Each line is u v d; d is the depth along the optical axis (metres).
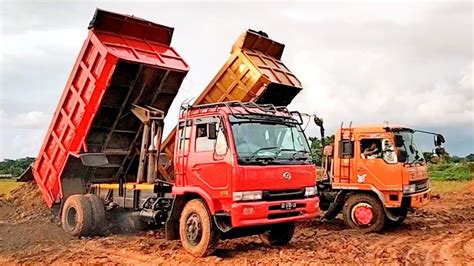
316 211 10.13
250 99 13.39
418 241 12.04
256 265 9.05
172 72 12.30
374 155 13.52
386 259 9.74
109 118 12.31
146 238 11.80
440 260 9.85
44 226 13.30
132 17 11.96
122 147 13.05
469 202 21.50
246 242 11.45
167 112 13.23
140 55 11.82
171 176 12.30
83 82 11.95
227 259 9.55
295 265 9.03
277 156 9.71
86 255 10.15
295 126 10.42
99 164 12.33
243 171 9.10
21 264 9.45
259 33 14.23
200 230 9.69
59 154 12.96
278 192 9.54
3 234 12.40
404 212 14.21
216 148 9.48
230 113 9.54
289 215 9.63
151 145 12.06
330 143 14.65
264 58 14.25
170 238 10.57
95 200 12.38
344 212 13.89
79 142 12.38
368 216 13.48
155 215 11.11
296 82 14.68
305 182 10.00
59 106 12.74
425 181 14.27
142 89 12.19
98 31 11.59
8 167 22.72
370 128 13.70
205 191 9.58
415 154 14.11
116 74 11.46
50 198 13.59
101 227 12.39
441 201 22.02
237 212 8.94
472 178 31.98
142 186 11.80
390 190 13.21
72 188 13.28
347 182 13.83
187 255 9.77
